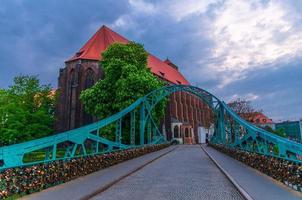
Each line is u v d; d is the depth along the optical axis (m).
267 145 15.05
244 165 18.52
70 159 13.72
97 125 19.28
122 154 22.45
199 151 37.88
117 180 12.92
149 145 34.31
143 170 17.05
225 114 38.81
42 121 43.06
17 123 38.78
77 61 59.38
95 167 16.39
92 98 37.59
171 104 81.75
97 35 67.50
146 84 35.38
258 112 61.09
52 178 11.38
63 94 58.66
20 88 50.91
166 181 12.66
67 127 56.38
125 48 38.41
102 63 39.88
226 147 29.56
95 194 10.01
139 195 9.69
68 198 9.01
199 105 101.81
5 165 9.23
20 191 9.49
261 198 8.57
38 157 29.41
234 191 10.27
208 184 11.80
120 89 34.91
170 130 73.19
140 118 33.81
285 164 10.88
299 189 9.53
